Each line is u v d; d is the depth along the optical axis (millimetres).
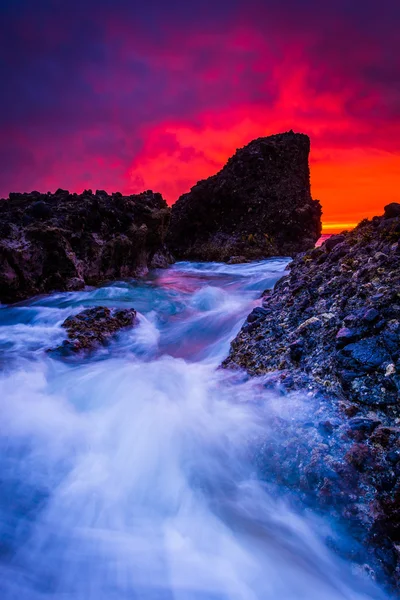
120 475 3854
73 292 12844
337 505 2867
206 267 20562
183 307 11398
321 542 2799
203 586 2824
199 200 25016
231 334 7883
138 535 3205
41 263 12531
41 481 3803
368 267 5461
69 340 7562
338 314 4887
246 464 3582
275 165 24422
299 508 3021
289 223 23094
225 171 25297
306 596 2682
